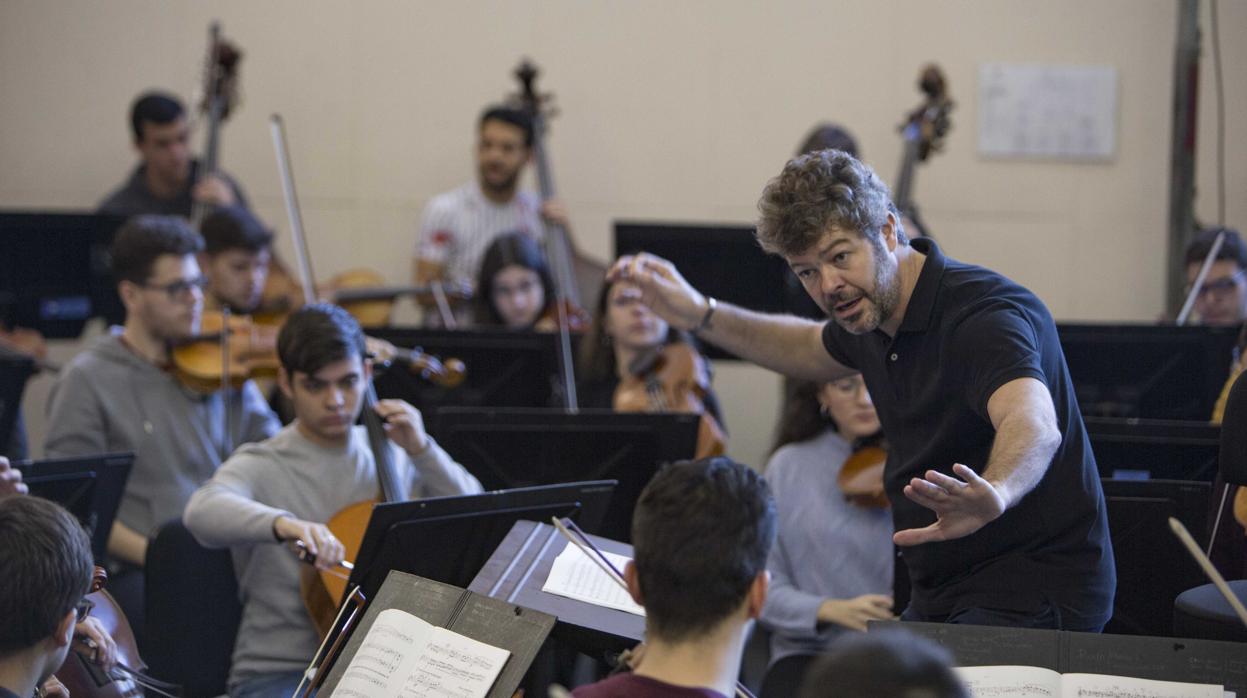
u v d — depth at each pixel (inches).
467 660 118.0
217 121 308.3
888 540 188.1
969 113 344.2
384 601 126.5
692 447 193.2
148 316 221.3
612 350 244.5
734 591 99.9
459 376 234.8
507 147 311.0
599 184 345.4
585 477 194.2
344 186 342.3
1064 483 126.5
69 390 216.8
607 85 344.2
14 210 304.8
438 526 146.2
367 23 341.4
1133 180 345.1
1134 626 154.4
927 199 345.4
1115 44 343.9
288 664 174.7
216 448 223.3
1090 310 346.3
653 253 268.5
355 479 181.2
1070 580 127.3
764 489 103.9
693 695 97.0
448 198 319.3
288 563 177.2
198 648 179.9
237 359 227.6
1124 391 226.5
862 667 69.9
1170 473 169.6
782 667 184.1
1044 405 116.9
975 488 106.3
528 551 138.9
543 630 117.8
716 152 345.1
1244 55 341.4
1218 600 127.3
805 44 343.6
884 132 344.2
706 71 344.5
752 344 154.2
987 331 123.8
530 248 277.9
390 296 299.4
